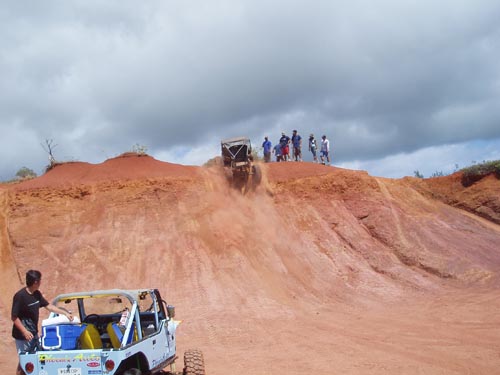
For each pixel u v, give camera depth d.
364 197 24.75
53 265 19.09
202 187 22.95
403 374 9.39
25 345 7.23
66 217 21.08
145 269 19.08
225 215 22.03
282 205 23.72
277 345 12.84
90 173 23.45
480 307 15.76
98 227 20.69
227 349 12.76
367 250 21.98
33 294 7.46
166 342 8.29
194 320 15.89
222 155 24.09
